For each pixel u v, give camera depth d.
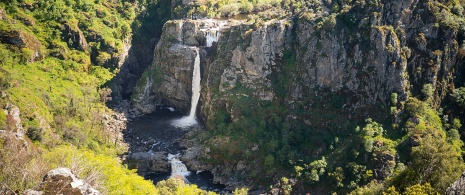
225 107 136.00
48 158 53.09
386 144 107.44
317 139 117.19
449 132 110.75
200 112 146.50
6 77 116.62
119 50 169.88
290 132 120.19
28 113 108.50
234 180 114.25
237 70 137.12
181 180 105.12
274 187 108.94
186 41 156.50
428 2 118.50
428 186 61.00
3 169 42.69
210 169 119.25
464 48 119.75
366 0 121.44
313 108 124.38
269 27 133.00
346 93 121.44
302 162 112.56
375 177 103.25
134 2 192.75
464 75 121.94
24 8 159.00
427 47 116.75
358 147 109.88
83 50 161.25
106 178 49.84
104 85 157.38
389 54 114.81
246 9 168.50
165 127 141.25
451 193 41.59
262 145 119.75
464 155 104.06
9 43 142.38
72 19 163.38
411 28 118.31
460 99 116.12
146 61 187.75
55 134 113.69
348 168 106.25
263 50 133.00
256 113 129.88
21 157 51.38
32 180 41.06
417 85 116.81
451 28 116.06
